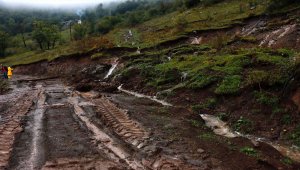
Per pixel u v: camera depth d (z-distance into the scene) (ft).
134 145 40.40
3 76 130.72
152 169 33.83
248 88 54.90
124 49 122.93
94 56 121.80
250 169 34.12
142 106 62.69
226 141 42.37
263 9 127.03
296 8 110.22
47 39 251.19
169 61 88.79
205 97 61.05
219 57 76.38
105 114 54.34
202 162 35.63
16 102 69.46
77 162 35.29
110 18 264.93
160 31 156.15
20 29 485.56
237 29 116.67
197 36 121.80
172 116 54.90
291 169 34.37
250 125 47.62
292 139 41.91
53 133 45.24
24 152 38.29
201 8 184.96
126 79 89.97
